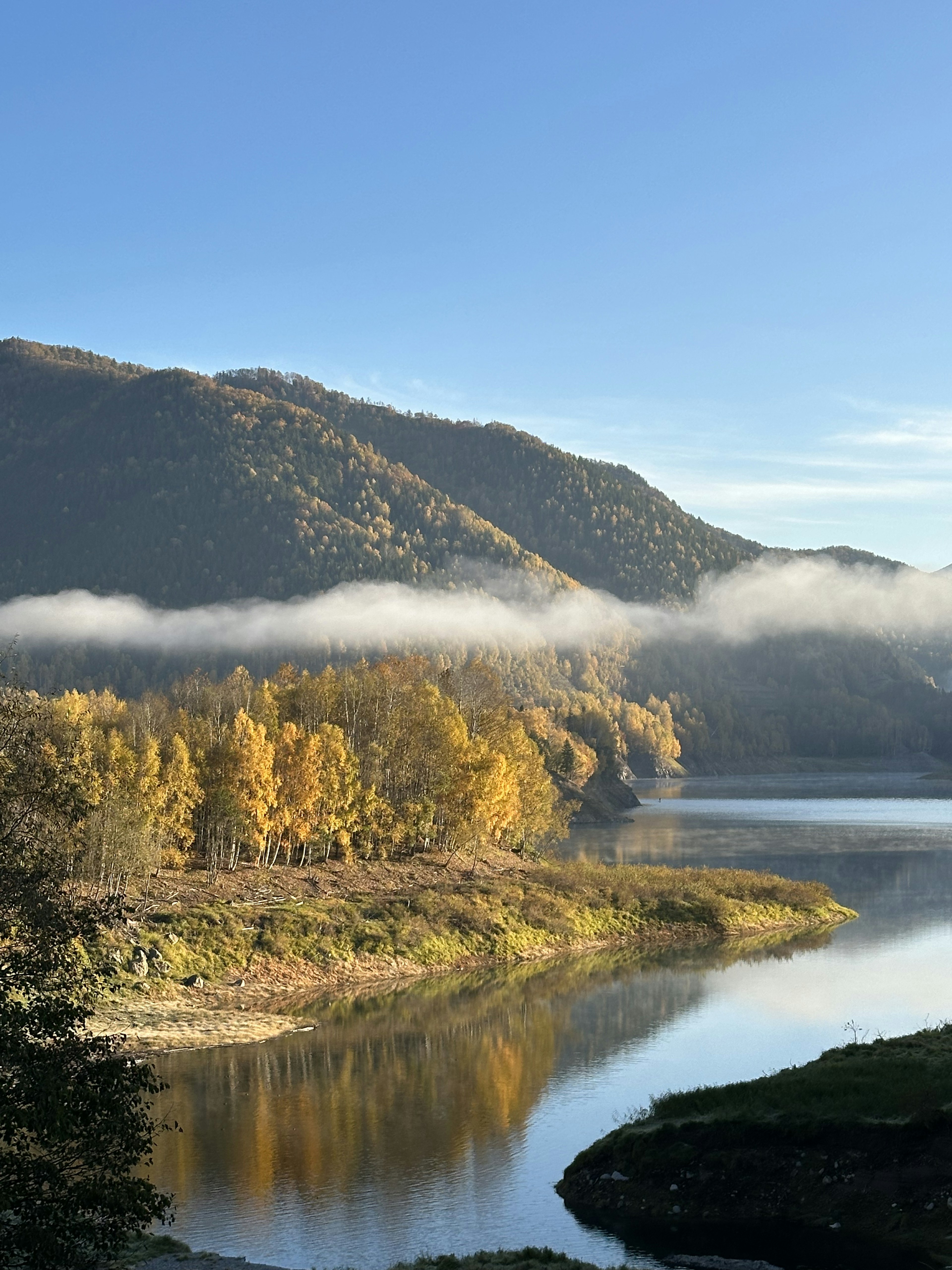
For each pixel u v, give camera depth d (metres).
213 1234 40.00
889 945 95.06
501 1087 57.66
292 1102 55.41
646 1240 38.69
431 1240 39.38
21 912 28.27
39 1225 24.98
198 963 78.62
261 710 120.94
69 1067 26.19
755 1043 64.81
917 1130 39.19
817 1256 36.09
